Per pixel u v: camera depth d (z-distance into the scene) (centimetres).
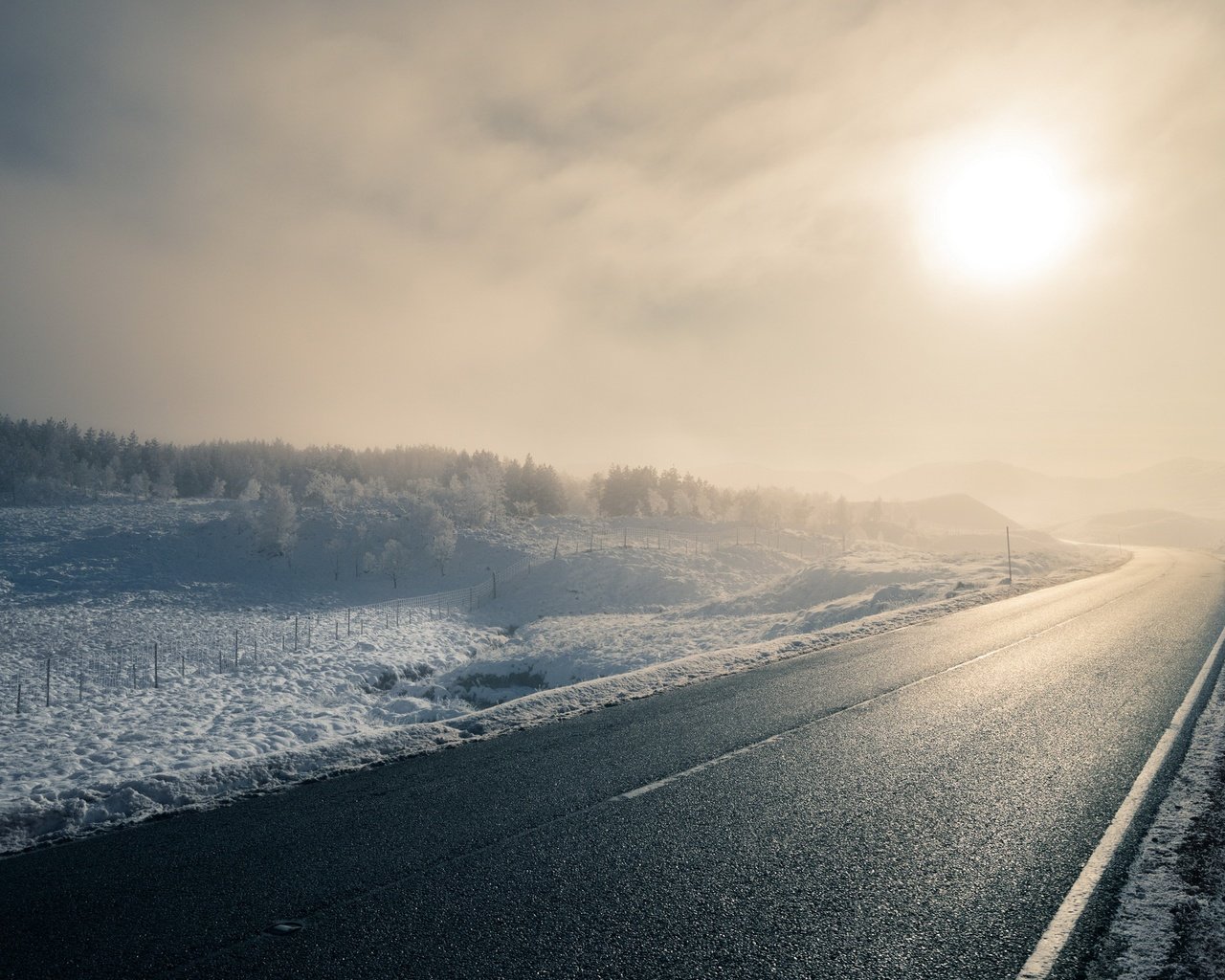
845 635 1627
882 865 481
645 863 486
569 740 805
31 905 441
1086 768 689
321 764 734
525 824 559
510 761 729
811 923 407
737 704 970
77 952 386
